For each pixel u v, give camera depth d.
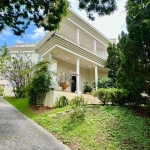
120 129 4.95
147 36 5.45
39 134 4.75
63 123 5.66
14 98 13.92
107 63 14.21
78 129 5.06
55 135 4.83
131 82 6.19
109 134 4.66
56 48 9.92
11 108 9.09
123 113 6.09
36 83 8.75
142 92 5.96
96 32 14.53
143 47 5.72
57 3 5.52
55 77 11.27
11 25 5.59
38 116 6.87
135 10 5.50
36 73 9.23
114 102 7.12
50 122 5.90
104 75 16.23
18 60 15.07
